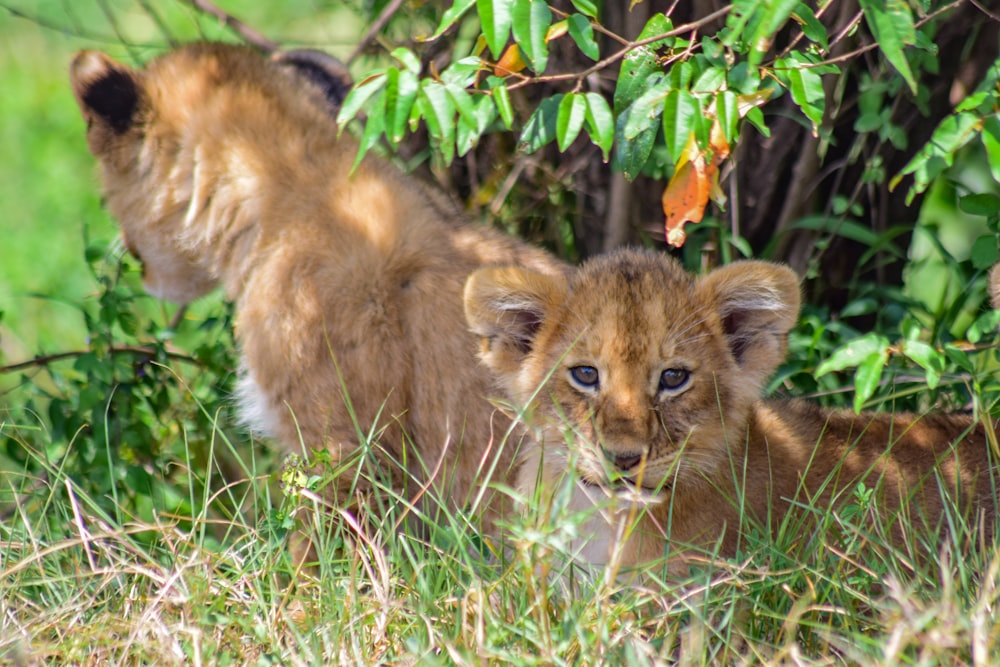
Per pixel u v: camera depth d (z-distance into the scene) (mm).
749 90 8242
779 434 9398
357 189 10062
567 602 7754
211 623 7719
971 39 11195
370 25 12484
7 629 7980
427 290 9750
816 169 11523
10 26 21562
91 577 8531
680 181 8898
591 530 8828
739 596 7801
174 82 10734
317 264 9781
